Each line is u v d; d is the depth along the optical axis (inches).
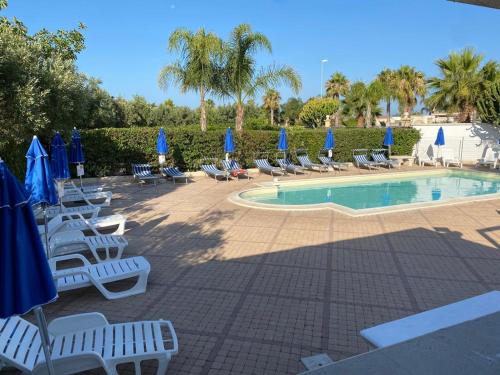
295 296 215.3
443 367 96.8
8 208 96.9
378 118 1919.3
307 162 772.6
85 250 292.2
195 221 384.8
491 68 948.0
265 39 788.0
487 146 898.7
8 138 321.7
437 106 1067.9
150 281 238.2
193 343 169.5
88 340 145.3
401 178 735.7
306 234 335.3
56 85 357.4
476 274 244.4
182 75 810.2
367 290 222.4
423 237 324.8
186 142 713.6
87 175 661.9
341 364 98.4
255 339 172.4
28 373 132.3
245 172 692.7
